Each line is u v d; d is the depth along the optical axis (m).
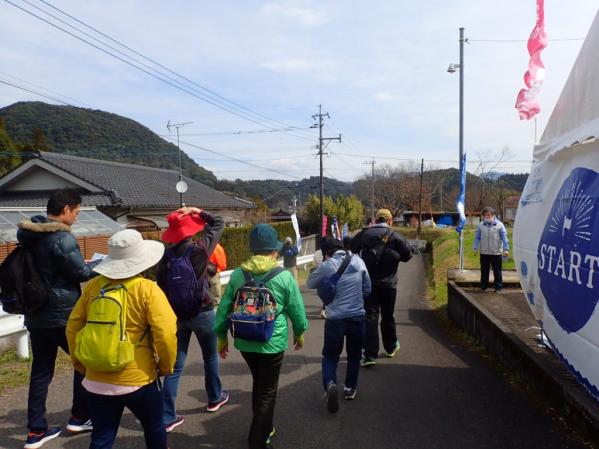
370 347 5.17
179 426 3.73
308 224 49.53
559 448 3.20
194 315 3.49
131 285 2.55
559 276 3.35
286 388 4.62
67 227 3.37
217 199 29.88
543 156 4.05
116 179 23.70
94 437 2.53
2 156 33.44
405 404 4.12
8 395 4.41
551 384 3.81
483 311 5.88
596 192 2.89
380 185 66.00
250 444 3.11
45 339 3.37
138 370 2.51
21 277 3.20
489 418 3.75
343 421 3.81
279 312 3.21
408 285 13.80
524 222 4.32
